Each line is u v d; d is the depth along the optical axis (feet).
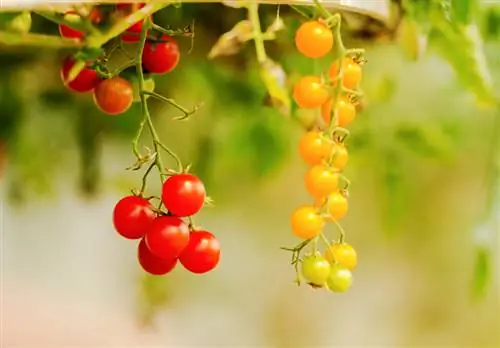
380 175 5.48
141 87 3.80
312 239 3.82
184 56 4.85
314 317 6.96
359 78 3.84
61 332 6.70
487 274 5.05
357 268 6.91
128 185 5.49
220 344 6.81
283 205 6.70
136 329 6.79
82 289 6.73
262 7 4.43
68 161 5.50
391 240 5.68
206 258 3.78
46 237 6.56
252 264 6.82
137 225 3.74
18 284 6.59
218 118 5.29
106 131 5.31
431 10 4.36
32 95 5.24
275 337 6.89
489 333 7.03
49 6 3.66
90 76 3.92
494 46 5.01
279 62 4.75
